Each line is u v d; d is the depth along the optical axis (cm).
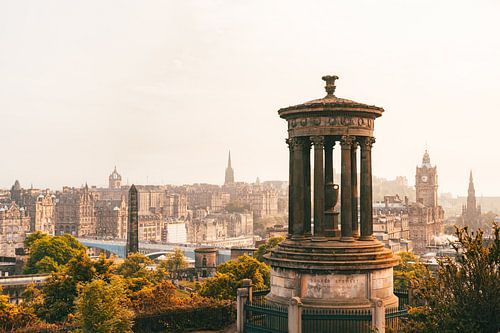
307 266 4234
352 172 4584
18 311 6278
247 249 18738
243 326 4428
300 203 4553
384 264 4309
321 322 4022
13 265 17450
